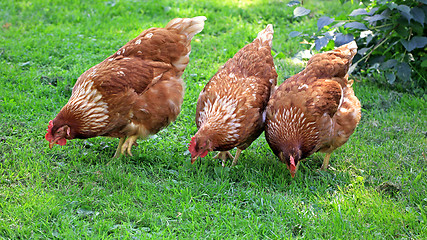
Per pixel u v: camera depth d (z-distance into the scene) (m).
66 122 2.86
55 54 3.54
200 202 2.83
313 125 2.86
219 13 4.11
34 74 3.35
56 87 3.27
